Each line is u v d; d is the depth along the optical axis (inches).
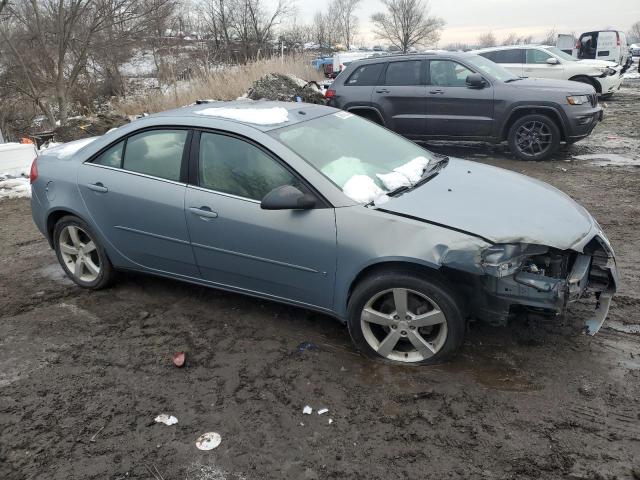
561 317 126.4
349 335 147.3
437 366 130.7
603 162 334.0
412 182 145.4
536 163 341.1
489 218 126.3
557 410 114.7
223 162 146.1
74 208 171.3
